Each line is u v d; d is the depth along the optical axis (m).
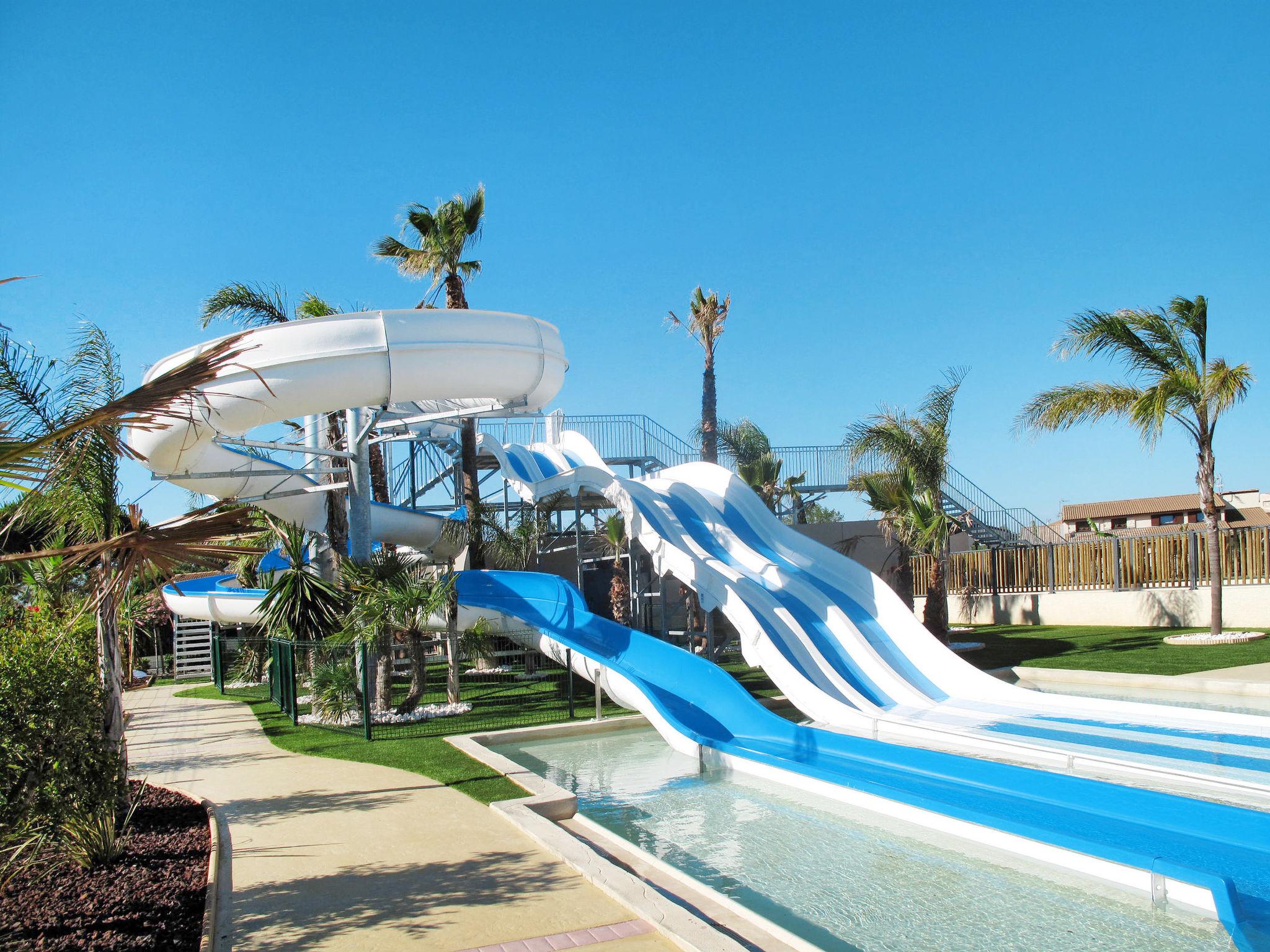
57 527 8.84
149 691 21.11
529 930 5.25
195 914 5.64
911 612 16.19
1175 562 23.55
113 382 8.21
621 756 11.80
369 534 15.58
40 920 5.54
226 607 21.03
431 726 13.38
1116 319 19.00
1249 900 6.04
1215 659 17.00
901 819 8.47
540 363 12.96
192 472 14.91
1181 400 18.94
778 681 13.73
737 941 5.36
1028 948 5.58
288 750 11.70
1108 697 14.85
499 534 20.83
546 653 15.74
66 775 6.48
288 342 11.81
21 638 6.68
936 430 20.64
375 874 6.34
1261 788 7.19
